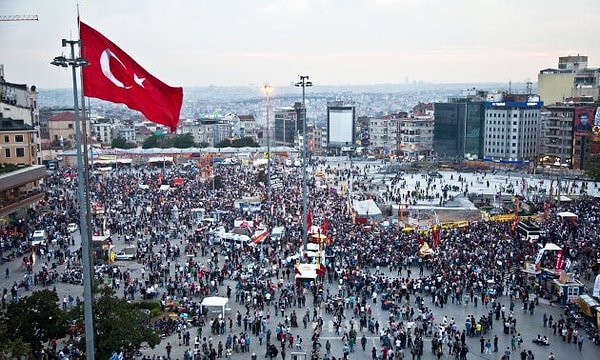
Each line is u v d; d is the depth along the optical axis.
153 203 112.25
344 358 49.34
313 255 72.12
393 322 55.56
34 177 105.19
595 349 53.59
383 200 131.12
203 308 60.09
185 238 89.50
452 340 54.19
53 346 44.56
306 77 71.69
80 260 77.81
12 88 140.88
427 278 69.00
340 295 64.38
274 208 107.12
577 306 62.56
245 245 82.69
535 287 68.69
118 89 33.06
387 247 80.38
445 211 118.44
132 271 74.88
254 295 62.84
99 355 38.97
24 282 67.25
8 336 39.81
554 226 91.56
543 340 54.38
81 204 29.94
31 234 86.56
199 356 49.31
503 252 77.69
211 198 117.31
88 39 32.56
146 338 42.44
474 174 193.25
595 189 151.25
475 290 67.12
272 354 50.69
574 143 192.75
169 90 33.22
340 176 174.12
